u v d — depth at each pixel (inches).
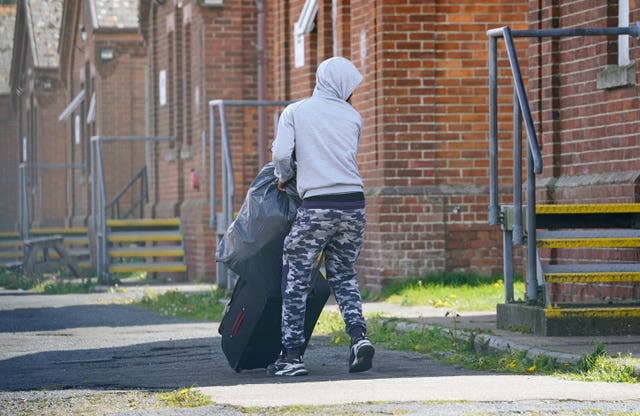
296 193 1059.3
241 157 2810.0
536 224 1333.7
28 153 5659.5
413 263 1953.7
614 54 1482.5
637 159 1422.2
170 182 3198.8
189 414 832.3
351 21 2080.5
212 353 1263.5
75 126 4670.3
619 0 1480.1
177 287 2659.9
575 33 1290.6
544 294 1254.9
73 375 1115.3
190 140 3070.9
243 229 1055.0
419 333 1314.0
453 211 1961.1
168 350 1314.0
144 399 926.4
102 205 2920.8
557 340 1176.2
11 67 5816.9
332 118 1042.7
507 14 1969.7
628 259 1423.5
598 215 1355.8
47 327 1681.8
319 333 1419.8
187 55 3090.6
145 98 4101.9
